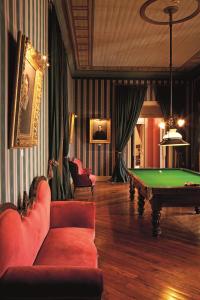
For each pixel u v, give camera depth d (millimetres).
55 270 1504
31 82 2508
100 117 8820
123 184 8156
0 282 1424
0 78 1891
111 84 8836
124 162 8781
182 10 4387
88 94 8797
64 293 1442
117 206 5543
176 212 5105
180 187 3621
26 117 2422
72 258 2062
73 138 8570
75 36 5453
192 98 8695
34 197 2510
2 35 1920
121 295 2383
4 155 1975
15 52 2123
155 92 8891
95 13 4520
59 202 2984
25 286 1425
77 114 8805
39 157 3340
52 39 4316
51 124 4426
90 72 8289
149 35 5434
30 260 1911
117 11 4445
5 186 1995
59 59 5023
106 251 3352
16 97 2080
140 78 8852
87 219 2885
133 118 8680
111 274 2766
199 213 5008
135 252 3322
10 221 1618
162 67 7766
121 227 4258
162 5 4242
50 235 2578
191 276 2740
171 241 3686
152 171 5523
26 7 2625
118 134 8672
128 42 5828
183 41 5766
